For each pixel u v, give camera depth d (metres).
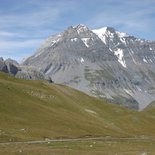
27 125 143.25
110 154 101.75
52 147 110.62
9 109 154.88
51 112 169.38
